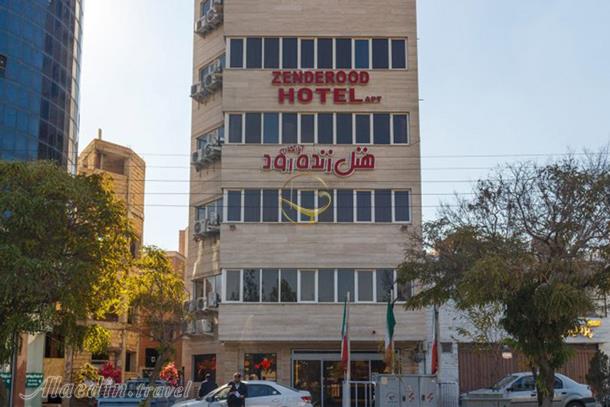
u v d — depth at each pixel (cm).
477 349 3303
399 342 3603
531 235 2158
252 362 3647
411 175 3684
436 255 2462
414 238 2670
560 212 2120
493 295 2045
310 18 3828
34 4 4178
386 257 3616
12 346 1941
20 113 3991
